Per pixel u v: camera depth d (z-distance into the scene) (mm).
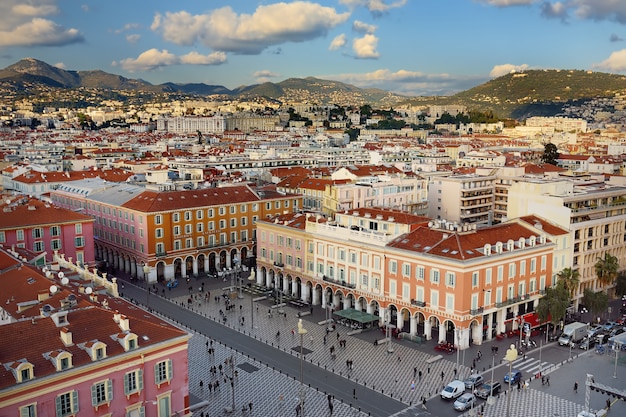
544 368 120812
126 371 82625
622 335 125938
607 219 163250
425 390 111062
